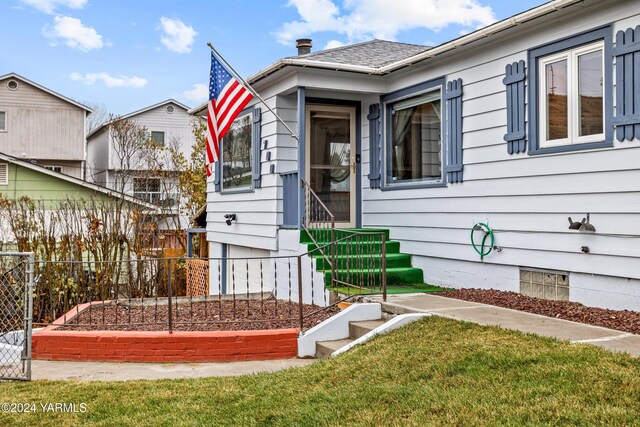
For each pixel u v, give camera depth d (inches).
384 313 289.4
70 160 1243.2
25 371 238.8
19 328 292.8
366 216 431.5
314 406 179.8
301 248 376.8
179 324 301.7
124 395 204.4
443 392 174.6
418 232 377.1
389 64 384.2
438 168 369.4
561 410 150.5
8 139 1192.2
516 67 310.0
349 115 438.3
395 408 168.9
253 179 449.7
